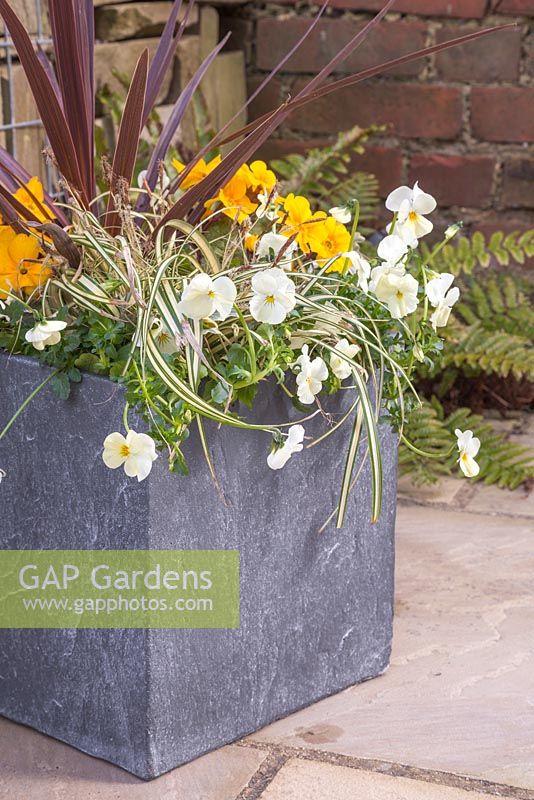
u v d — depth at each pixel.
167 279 1.05
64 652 1.16
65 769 1.15
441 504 1.91
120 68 2.18
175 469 1.04
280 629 1.21
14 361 1.12
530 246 2.32
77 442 1.09
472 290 2.39
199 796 1.10
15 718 1.24
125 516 1.07
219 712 1.17
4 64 1.81
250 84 2.69
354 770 1.14
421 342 1.22
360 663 1.32
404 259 1.20
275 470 1.16
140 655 1.09
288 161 2.65
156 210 1.29
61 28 1.18
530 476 1.98
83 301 1.06
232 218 1.24
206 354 1.08
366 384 1.20
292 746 1.19
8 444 1.15
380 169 2.63
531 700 1.28
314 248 1.24
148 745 1.11
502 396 2.38
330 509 1.23
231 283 1.00
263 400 1.13
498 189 2.59
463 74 2.54
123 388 1.03
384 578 1.32
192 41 2.40
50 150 1.20
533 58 2.49
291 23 2.61
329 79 2.62
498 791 1.11
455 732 1.22
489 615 1.50
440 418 2.12
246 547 1.15
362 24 2.56
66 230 1.17
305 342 1.14
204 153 1.23
